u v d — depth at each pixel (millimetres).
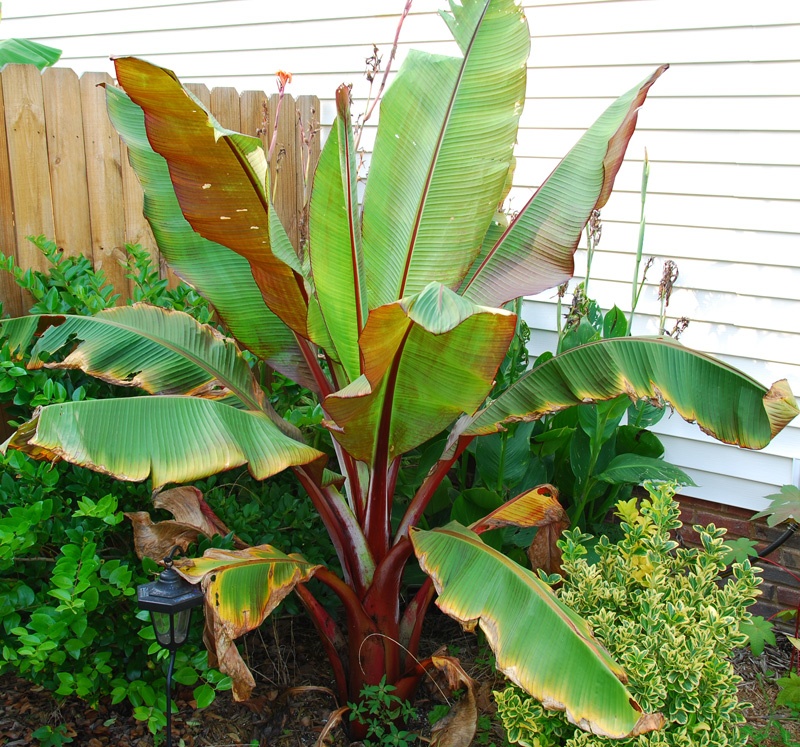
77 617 2357
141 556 2533
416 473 3531
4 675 2961
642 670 2197
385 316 1831
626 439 3670
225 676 2473
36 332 2803
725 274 3635
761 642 2949
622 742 2172
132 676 2676
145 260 3576
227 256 2887
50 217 3412
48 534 2576
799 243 3447
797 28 3295
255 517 3049
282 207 4672
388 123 2742
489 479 3459
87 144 3555
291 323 2582
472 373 2100
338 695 2873
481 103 2691
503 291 2832
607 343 2564
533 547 2951
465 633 3518
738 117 3482
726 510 3779
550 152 3969
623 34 3676
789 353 3541
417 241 2709
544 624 2025
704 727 2227
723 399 2330
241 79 4918
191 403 2264
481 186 2680
